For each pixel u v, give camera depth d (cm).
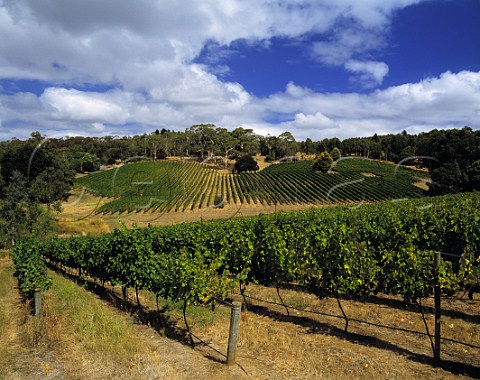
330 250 746
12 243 2872
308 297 943
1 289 1290
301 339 645
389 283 681
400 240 877
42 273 1108
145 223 4019
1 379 511
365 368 526
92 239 1398
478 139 5750
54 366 548
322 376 504
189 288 704
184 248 842
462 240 838
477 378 502
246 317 806
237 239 938
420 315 764
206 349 625
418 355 578
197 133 9788
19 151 5275
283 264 841
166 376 490
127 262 938
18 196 3212
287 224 955
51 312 850
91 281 1595
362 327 718
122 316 858
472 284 646
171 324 775
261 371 520
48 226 3169
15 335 727
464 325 692
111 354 567
